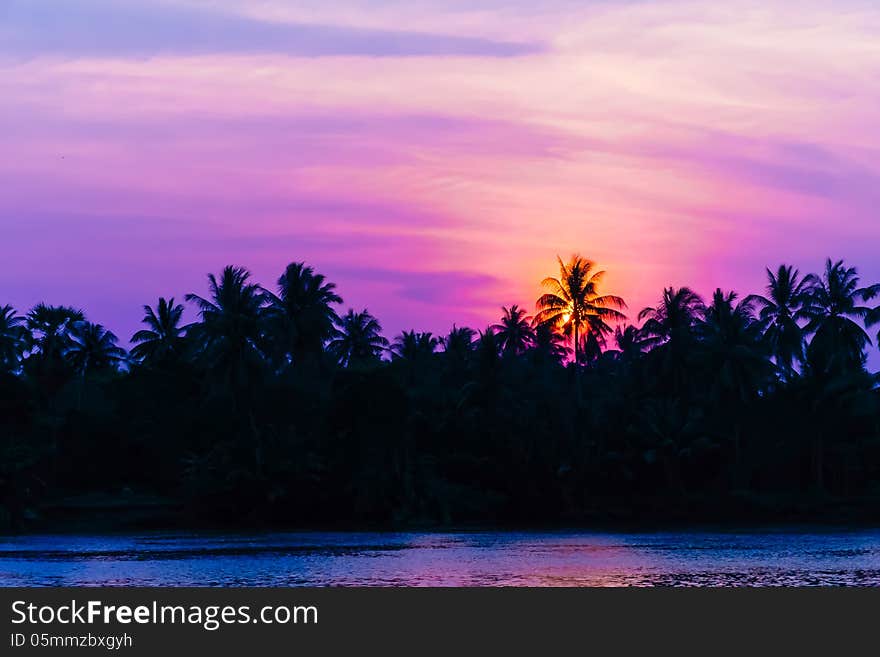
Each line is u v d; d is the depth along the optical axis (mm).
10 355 112938
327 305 110688
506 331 130500
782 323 109688
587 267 112062
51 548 68125
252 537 78688
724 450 103125
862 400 100375
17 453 86875
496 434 101125
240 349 95812
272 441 95000
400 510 92625
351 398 92875
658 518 96438
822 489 100250
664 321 106125
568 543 71000
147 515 91188
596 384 127500
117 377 113250
